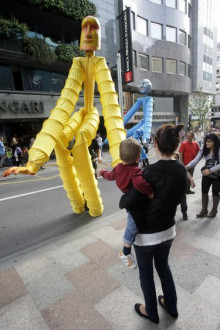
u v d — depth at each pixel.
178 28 24.80
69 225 4.25
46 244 3.49
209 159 3.83
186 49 26.19
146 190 1.54
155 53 22.94
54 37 15.05
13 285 2.54
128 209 1.63
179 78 25.47
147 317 1.98
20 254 3.23
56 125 3.05
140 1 20.98
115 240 3.38
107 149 19.22
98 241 3.38
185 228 3.62
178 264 2.70
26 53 12.73
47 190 6.98
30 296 2.35
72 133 3.72
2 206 5.63
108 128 3.52
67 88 3.43
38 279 2.61
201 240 3.23
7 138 14.01
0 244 3.70
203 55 30.91
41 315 2.10
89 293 2.34
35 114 13.91
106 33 17.81
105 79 3.58
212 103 29.50
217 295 2.21
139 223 1.61
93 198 4.29
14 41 12.26
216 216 4.05
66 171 4.04
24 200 6.05
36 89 14.38
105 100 3.57
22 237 3.92
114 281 2.50
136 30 20.75
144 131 7.80
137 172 1.63
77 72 3.56
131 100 23.22
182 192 1.61
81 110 4.07
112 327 1.94
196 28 28.70
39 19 13.95
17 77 13.52
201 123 29.14
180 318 1.98
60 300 2.27
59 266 2.83
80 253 3.09
